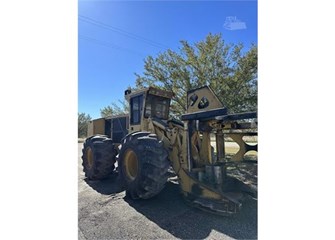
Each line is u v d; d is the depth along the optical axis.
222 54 6.72
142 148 2.85
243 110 6.59
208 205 2.60
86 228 2.33
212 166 3.01
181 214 2.61
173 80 7.06
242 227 2.31
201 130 2.93
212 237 2.15
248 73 6.47
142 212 2.68
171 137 3.13
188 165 2.89
